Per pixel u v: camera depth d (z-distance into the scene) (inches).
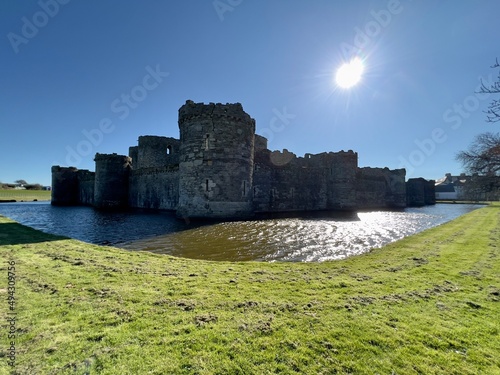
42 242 354.6
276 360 116.7
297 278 225.6
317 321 148.6
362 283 213.5
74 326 137.3
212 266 266.4
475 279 225.3
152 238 471.2
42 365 108.0
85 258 275.3
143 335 131.1
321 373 109.9
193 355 117.9
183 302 167.8
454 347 128.7
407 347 127.6
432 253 327.9
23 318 144.3
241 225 644.1
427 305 172.4
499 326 147.5
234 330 137.5
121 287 192.4
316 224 690.8
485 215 870.4
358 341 131.0
